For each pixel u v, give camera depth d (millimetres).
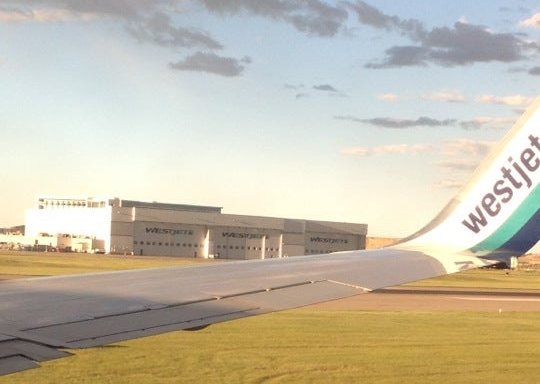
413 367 18688
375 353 20609
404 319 29812
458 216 7371
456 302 41875
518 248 6957
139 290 6508
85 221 157375
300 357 19500
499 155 7172
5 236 170250
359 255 7750
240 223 156750
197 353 19375
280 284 6680
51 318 5574
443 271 6637
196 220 154250
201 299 6191
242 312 5805
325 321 27672
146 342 20578
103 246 151375
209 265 7734
